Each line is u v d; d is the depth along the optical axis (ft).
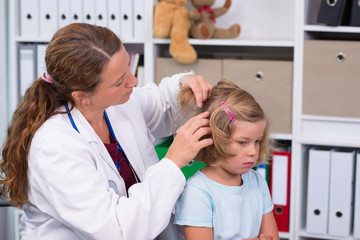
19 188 4.02
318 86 7.51
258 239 4.04
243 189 4.28
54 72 3.85
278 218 7.95
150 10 7.98
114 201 3.77
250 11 8.68
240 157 4.01
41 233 4.04
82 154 3.87
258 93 7.78
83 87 3.84
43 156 3.74
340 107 7.46
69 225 3.80
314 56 7.47
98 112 4.26
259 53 8.81
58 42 3.83
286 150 8.00
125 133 4.60
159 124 5.32
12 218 9.67
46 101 4.04
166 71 8.10
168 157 3.93
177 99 4.60
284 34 8.59
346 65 7.34
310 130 7.68
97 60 3.76
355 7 7.28
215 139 3.98
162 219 3.76
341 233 7.75
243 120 3.95
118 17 8.14
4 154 4.11
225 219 4.16
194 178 4.25
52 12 8.34
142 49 9.09
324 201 7.77
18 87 8.55
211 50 8.96
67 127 3.97
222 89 4.28
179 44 7.81
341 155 7.60
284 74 7.64
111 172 4.21
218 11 8.32
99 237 3.63
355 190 7.67
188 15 7.98
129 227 3.65
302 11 7.42
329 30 7.38
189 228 4.10
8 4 9.45
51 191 3.70
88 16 8.23
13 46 8.46
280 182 7.84
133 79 4.03
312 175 7.79
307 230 7.91
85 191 3.66
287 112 7.72
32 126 3.93
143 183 3.81
